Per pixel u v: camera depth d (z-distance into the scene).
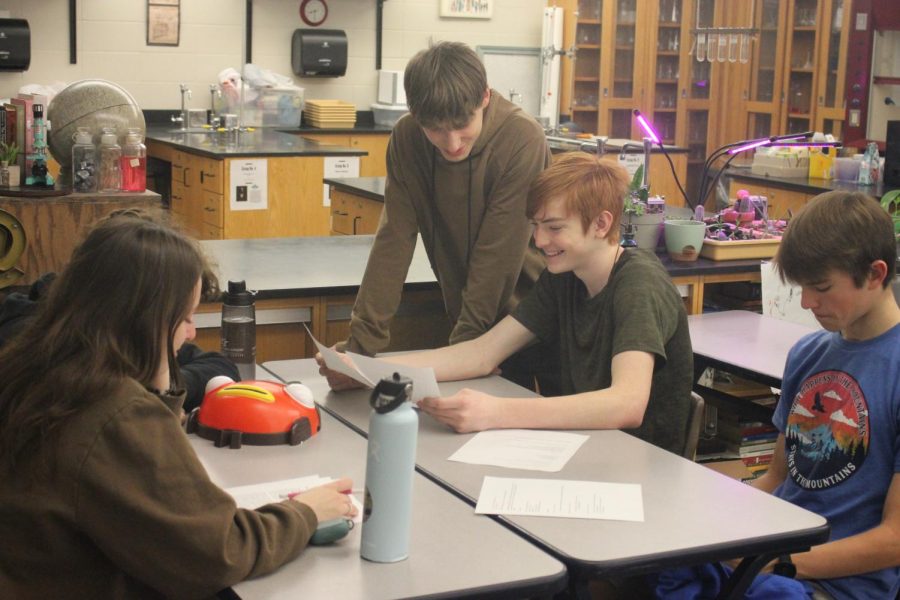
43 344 1.44
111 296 1.45
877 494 1.95
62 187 3.45
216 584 1.40
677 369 2.28
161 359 1.50
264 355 3.06
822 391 2.04
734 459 3.25
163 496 1.40
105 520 1.39
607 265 2.28
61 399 1.41
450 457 1.91
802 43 7.75
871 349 1.99
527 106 8.30
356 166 6.22
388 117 8.00
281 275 3.17
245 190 5.98
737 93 8.27
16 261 3.31
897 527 1.88
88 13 7.28
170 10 7.49
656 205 3.54
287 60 7.93
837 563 1.88
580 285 2.37
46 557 1.41
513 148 2.57
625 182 2.26
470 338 2.58
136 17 7.41
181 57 7.60
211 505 1.43
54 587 1.43
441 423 2.11
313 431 2.02
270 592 1.40
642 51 8.27
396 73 7.89
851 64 7.27
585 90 8.39
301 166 6.08
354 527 1.61
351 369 2.07
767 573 1.86
